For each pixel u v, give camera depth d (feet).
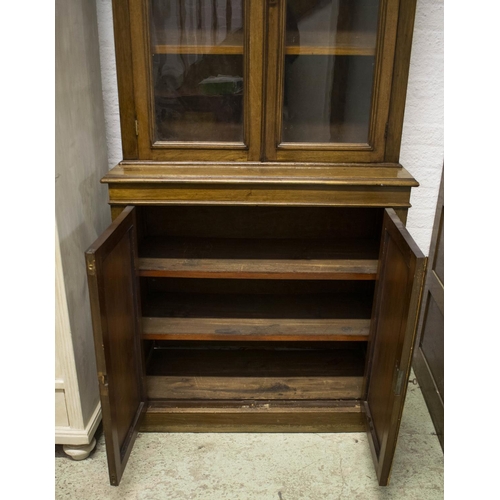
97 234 4.82
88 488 4.30
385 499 4.21
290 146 4.32
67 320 4.12
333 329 4.81
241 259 4.68
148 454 4.66
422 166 5.50
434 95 5.21
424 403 5.37
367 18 4.01
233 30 4.01
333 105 4.25
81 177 4.40
